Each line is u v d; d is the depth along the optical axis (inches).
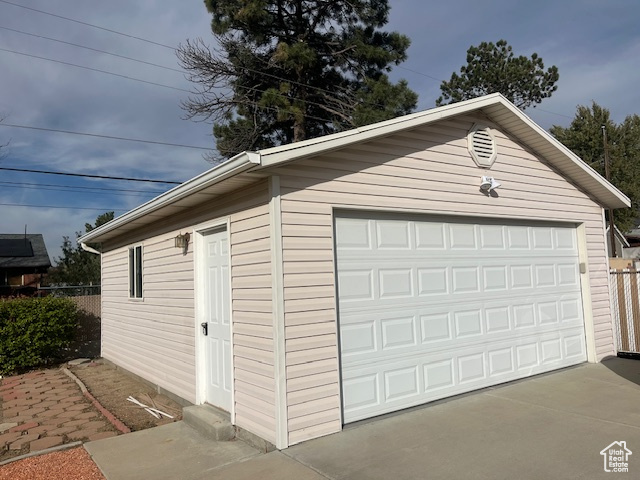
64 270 1179.3
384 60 681.6
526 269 296.2
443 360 245.4
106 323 442.6
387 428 201.8
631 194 1175.0
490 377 266.1
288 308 190.2
